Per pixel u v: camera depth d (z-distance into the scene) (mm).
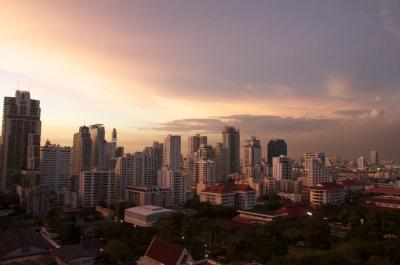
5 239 163250
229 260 155250
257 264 143500
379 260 130750
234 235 187125
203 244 167250
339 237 191250
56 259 140500
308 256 135375
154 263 136375
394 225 197625
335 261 128875
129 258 150375
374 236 174000
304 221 198625
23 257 148125
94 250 163375
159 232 177000
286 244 174500
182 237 172500
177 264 129250
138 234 171125
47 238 182500
